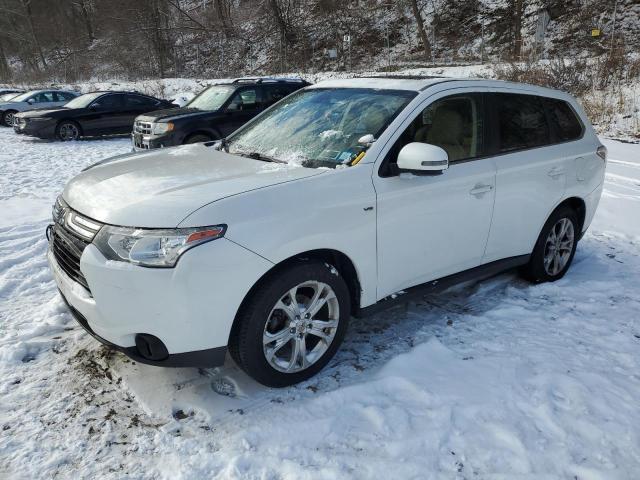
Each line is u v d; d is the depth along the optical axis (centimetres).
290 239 281
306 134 366
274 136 382
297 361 307
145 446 260
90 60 4328
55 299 414
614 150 1148
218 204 268
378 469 243
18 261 498
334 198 300
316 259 301
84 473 243
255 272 272
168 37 4119
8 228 593
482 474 242
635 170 937
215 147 403
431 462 248
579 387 302
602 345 353
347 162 323
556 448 257
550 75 1778
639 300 425
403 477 239
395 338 364
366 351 348
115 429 272
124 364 329
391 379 306
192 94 2442
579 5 3006
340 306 315
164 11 4247
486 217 383
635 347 352
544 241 443
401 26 3606
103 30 4712
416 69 2562
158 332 264
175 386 307
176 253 256
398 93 365
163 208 266
